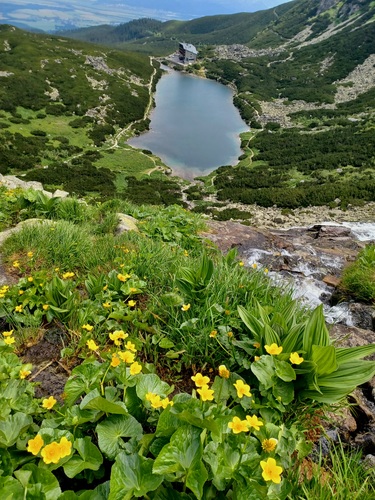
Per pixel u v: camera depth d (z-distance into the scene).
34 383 3.04
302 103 115.31
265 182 62.47
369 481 2.65
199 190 59.03
